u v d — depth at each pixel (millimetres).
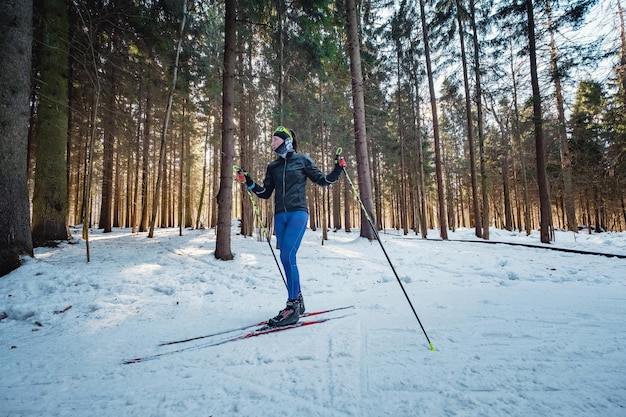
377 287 4055
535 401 1274
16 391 1588
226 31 6914
